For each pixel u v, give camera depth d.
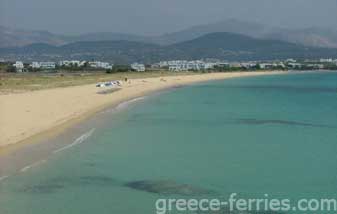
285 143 37.09
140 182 24.41
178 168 27.83
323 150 34.19
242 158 31.08
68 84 100.62
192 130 43.69
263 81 161.12
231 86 125.62
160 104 68.88
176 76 172.88
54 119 44.72
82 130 40.50
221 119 52.31
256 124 48.75
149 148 34.03
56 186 23.41
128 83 116.19
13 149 31.02
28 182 23.98
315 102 76.69
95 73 180.12
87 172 26.33
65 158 29.53
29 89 81.06
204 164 29.02
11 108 50.34
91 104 61.53
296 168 28.19
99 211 19.84
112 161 29.38
